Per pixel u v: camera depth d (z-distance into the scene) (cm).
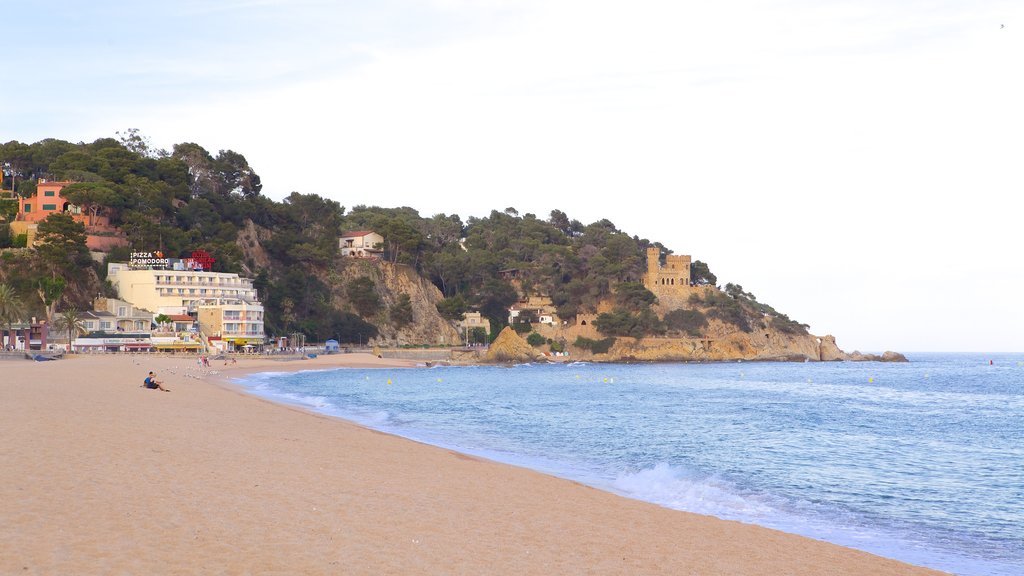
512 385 11669
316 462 2955
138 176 19438
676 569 1794
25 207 17862
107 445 2850
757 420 6419
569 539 2008
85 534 1648
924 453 4506
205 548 1623
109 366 10606
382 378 13162
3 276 14662
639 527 2234
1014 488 3384
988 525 2667
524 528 2097
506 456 3972
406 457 3381
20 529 1645
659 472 3484
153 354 15350
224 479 2394
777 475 3644
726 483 3353
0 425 3166
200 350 16825
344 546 1738
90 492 2038
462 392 9762
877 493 3241
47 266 15350
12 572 1380
